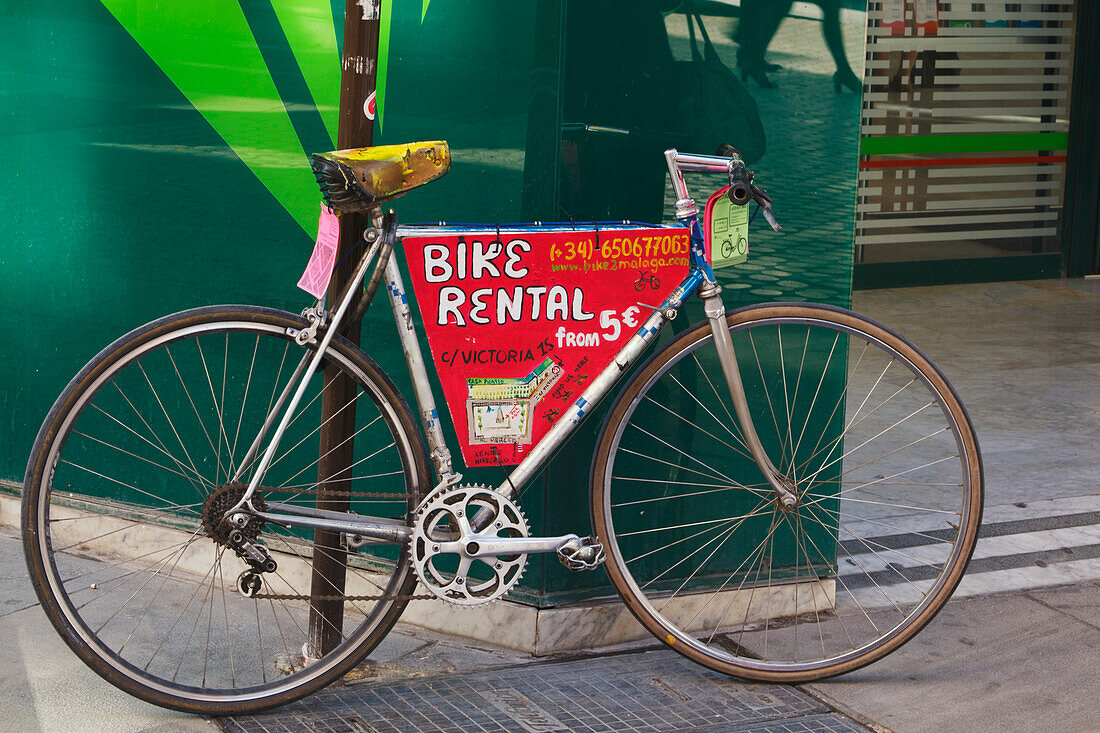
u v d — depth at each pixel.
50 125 3.48
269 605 3.31
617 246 2.79
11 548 3.62
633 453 3.14
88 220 3.50
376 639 2.81
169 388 3.47
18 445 3.78
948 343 7.09
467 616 3.18
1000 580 3.72
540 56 2.83
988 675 3.06
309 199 3.24
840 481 3.38
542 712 2.78
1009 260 9.18
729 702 2.88
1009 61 9.04
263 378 3.36
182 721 2.68
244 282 3.35
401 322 2.71
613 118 2.91
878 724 2.79
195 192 3.34
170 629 3.15
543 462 2.83
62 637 2.61
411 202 3.05
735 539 3.31
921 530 4.19
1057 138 9.23
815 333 3.26
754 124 3.08
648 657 3.13
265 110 3.22
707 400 3.19
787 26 3.04
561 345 2.81
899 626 3.02
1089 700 2.93
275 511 2.67
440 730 2.68
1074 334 7.43
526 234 2.73
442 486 2.75
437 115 2.98
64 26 3.38
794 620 3.38
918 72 8.82
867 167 8.82
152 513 3.56
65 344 3.62
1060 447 5.18
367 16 2.66
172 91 3.30
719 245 2.88
